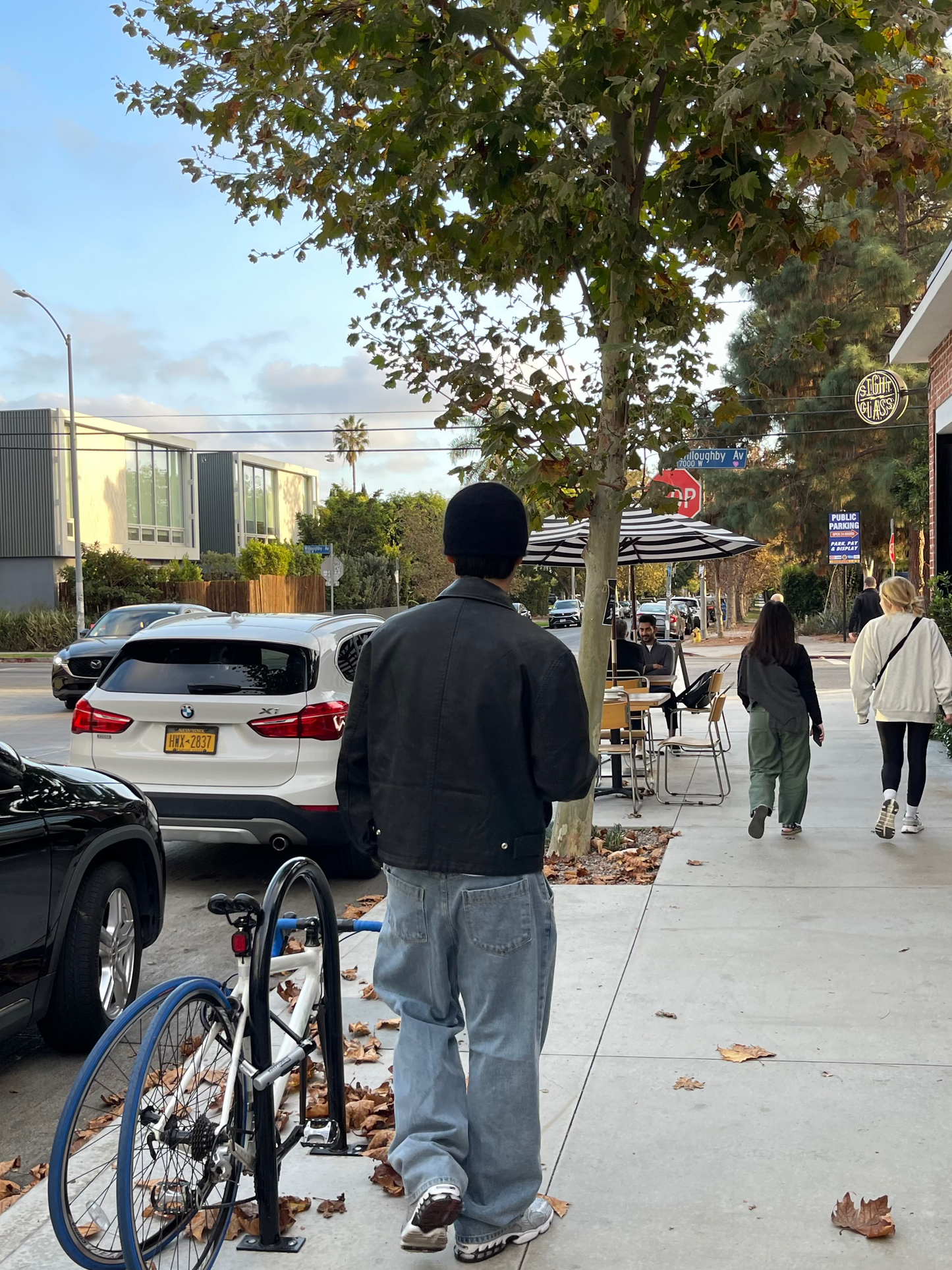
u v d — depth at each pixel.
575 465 7.42
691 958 5.56
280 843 7.41
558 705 2.91
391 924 3.09
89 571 45.12
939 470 15.43
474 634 3.00
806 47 5.26
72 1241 2.72
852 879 6.95
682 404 7.63
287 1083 3.58
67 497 46.50
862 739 13.52
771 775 8.09
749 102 5.45
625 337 7.39
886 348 39.34
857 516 31.44
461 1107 3.02
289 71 6.95
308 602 49.00
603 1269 3.04
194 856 8.94
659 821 9.05
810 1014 4.79
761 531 40.41
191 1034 2.97
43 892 4.67
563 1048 4.52
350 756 3.16
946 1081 4.11
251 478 67.00
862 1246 3.10
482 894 2.94
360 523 61.47
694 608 50.25
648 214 8.15
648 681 12.04
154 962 6.38
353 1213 3.37
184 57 7.50
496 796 2.94
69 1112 2.71
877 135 6.57
